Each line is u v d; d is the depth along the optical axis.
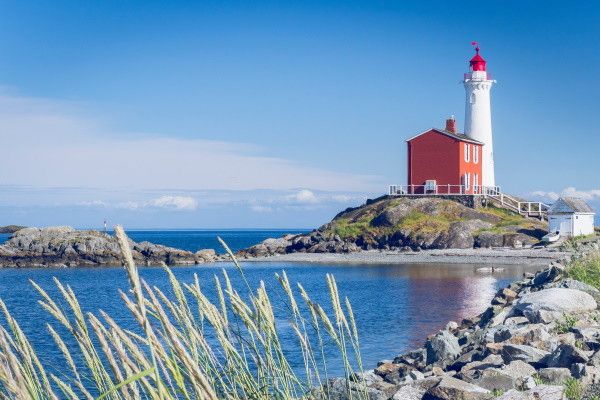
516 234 77.94
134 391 2.88
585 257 24.91
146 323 2.53
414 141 88.12
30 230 96.19
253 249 96.56
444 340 17.22
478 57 91.19
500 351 14.02
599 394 9.38
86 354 3.83
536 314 16.27
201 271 76.00
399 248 83.38
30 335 27.88
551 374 10.53
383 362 18.77
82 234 95.62
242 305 4.94
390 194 90.69
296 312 5.55
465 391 9.62
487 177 91.44
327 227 92.69
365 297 46.09
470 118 91.38
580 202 78.06
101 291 56.78
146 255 92.62
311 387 5.70
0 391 2.79
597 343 12.37
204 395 2.60
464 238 79.81
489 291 48.75
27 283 66.88
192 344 4.24
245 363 4.77
